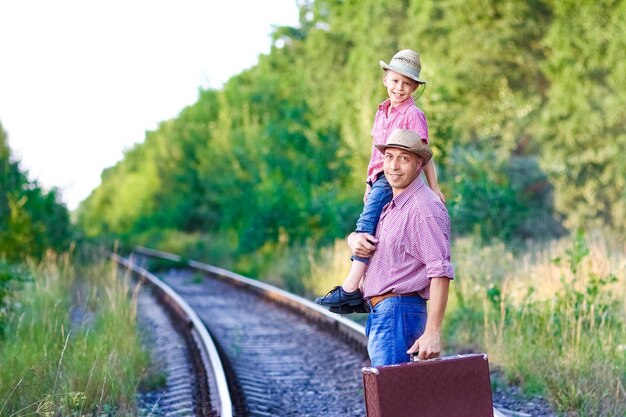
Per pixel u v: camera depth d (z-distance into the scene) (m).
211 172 37.97
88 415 7.00
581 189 23.77
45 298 11.88
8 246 18.59
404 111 5.15
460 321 11.15
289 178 26.30
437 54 28.62
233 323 15.04
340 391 9.09
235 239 31.77
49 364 8.00
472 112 28.12
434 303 4.47
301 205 24.67
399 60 5.11
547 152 24.27
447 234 4.59
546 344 9.09
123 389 7.94
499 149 25.38
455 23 27.80
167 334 13.32
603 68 23.02
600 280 10.02
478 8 27.06
